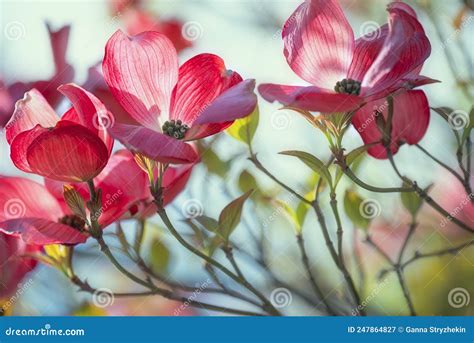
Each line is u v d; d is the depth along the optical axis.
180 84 0.92
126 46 0.92
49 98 0.97
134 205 0.94
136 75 0.92
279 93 0.90
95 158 0.90
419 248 1.02
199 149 0.98
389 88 0.90
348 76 0.93
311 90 0.90
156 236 0.98
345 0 1.05
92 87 0.94
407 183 0.93
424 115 0.94
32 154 0.89
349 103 0.90
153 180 0.90
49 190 0.93
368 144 0.92
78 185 0.92
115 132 0.89
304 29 0.93
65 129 0.89
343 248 1.01
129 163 0.93
